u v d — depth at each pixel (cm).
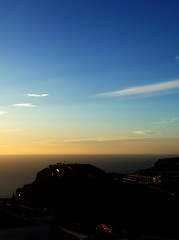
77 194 9031
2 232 3111
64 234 3781
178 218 6188
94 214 6975
